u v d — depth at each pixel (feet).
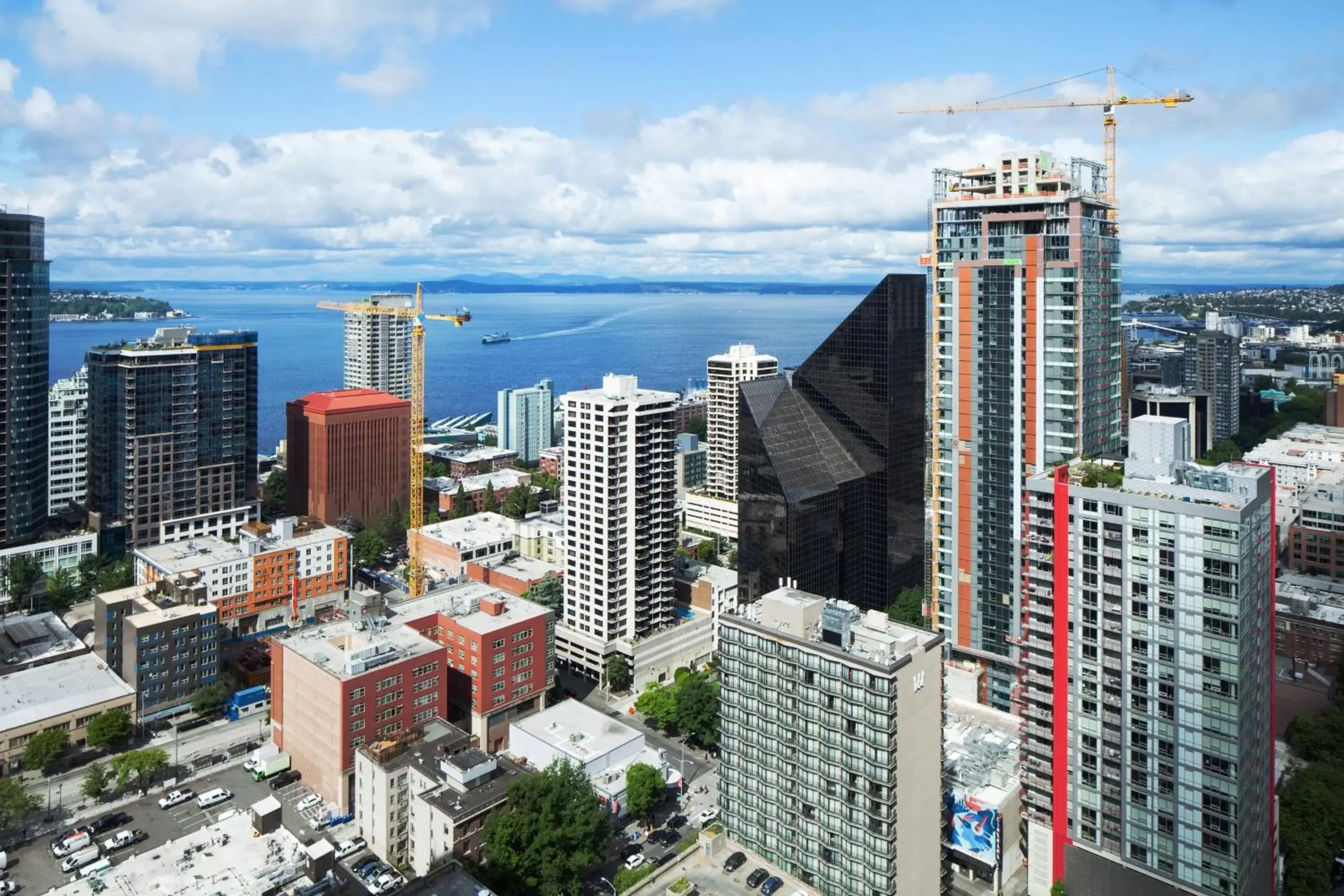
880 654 510.99
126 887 517.14
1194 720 512.22
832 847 532.73
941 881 567.59
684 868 572.92
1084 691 551.59
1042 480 572.10
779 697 550.36
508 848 565.94
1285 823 617.62
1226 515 487.61
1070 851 571.69
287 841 563.89
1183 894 529.04
